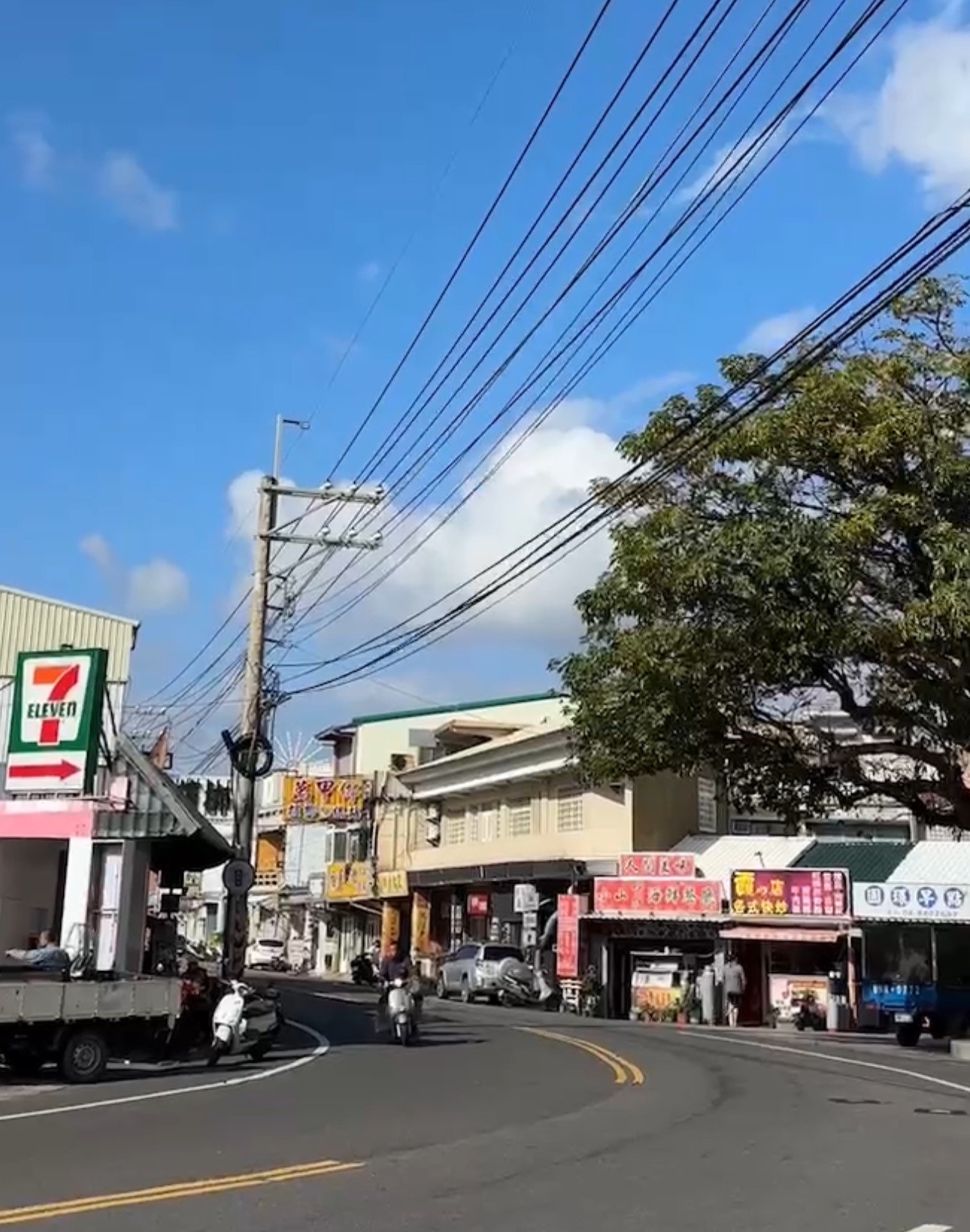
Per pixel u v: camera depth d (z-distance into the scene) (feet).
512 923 143.43
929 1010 88.84
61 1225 25.70
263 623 90.43
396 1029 71.77
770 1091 52.08
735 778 74.69
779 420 62.85
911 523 61.62
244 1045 60.70
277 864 224.53
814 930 106.32
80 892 66.44
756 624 61.41
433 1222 26.63
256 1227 25.95
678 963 114.62
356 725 194.18
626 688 69.31
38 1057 52.03
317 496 92.53
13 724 67.97
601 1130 39.99
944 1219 27.78
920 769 80.43
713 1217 27.50
